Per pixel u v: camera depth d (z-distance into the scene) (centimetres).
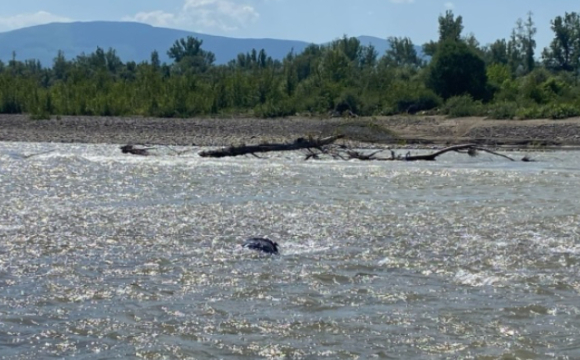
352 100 6869
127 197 2234
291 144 3562
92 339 1008
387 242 1578
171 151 4034
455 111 6175
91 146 4369
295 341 998
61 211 1953
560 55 11744
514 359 941
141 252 1477
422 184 2545
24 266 1362
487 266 1371
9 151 3947
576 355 951
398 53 13425
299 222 1808
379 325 1055
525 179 2689
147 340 1003
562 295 1190
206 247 1522
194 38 16562
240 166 3153
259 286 1236
